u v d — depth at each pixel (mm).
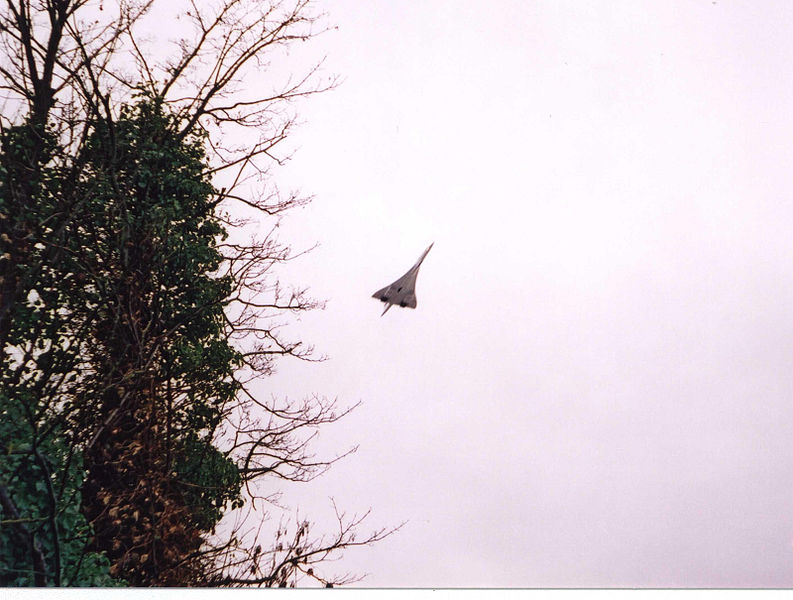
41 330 4105
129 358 4172
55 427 3914
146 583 3973
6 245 4102
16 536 3695
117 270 4227
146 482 4059
